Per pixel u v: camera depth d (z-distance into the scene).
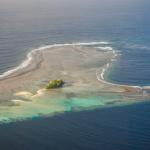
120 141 77.44
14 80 112.81
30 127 83.56
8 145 76.06
